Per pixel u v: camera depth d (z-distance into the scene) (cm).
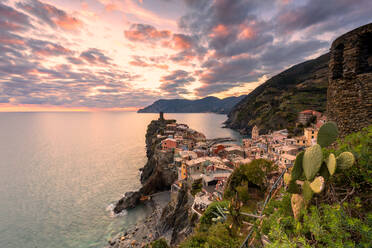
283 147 6450
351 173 487
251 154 7706
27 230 4516
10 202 5781
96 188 6844
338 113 1009
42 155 11519
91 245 4044
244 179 2909
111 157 11169
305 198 427
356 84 921
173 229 4153
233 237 1135
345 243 346
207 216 2339
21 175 8056
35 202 5800
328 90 1139
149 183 6631
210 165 5309
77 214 5188
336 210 395
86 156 11338
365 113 882
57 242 4138
